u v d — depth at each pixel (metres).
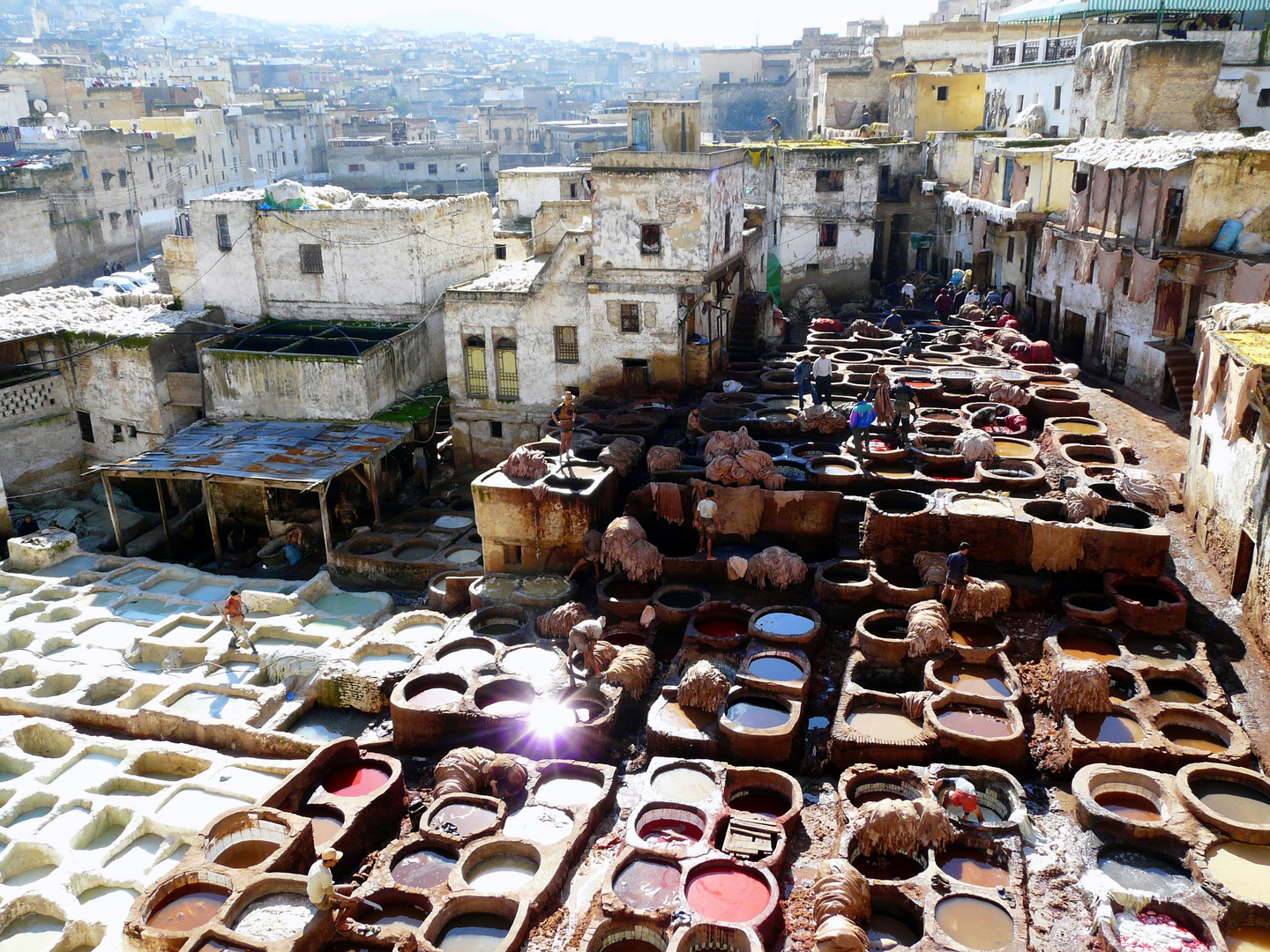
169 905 16.47
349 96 151.25
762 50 107.75
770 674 21.11
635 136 31.38
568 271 32.69
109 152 65.31
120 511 35.75
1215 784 17.19
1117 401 33.38
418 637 25.39
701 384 33.38
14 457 36.25
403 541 30.55
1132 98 38.09
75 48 146.12
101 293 45.66
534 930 15.97
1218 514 23.27
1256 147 29.17
